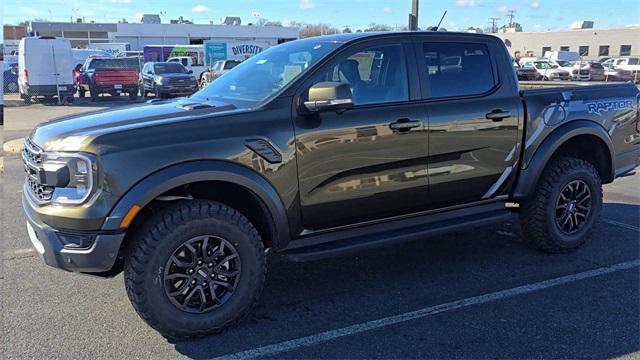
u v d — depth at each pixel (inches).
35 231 140.9
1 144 469.4
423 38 177.8
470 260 200.8
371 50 168.6
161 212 139.6
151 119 145.8
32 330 149.2
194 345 141.9
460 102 178.5
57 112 801.6
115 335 146.6
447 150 175.9
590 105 206.1
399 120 166.1
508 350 137.9
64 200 133.6
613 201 284.8
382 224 172.9
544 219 199.8
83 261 133.4
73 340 143.8
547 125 195.3
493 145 185.3
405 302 166.1
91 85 1016.2
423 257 204.5
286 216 153.2
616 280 181.3
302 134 152.0
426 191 175.2
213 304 146.1
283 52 182.1
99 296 171.6
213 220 141.9
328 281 182.7
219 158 141.5
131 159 133.0
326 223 162.1
